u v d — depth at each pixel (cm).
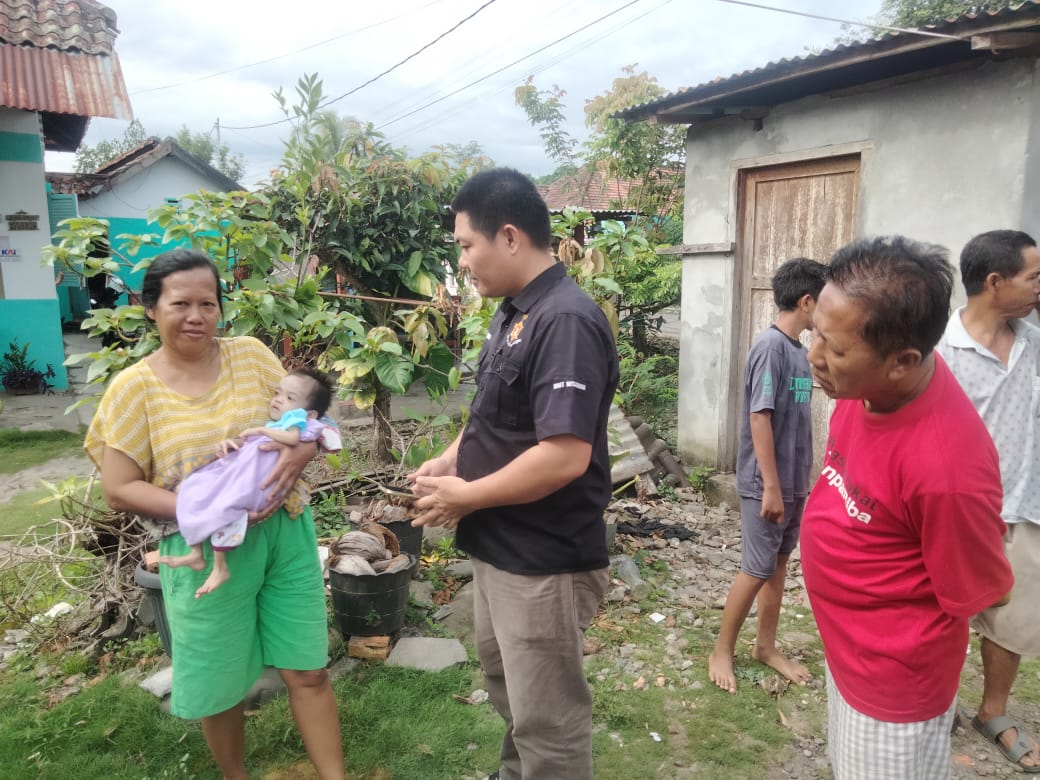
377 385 481
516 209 181
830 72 431
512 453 186
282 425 206
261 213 442
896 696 156
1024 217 377
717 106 512
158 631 299
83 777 246
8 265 877
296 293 441
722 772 252
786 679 303
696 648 328
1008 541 249
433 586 371
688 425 584
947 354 265
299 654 217
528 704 187
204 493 197
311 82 541
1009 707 288
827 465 174
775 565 288
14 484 586
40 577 362
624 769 253
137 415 204
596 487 188
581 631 193
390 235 582
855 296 135
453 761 254
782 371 274
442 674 300
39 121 862
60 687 299
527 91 1364
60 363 921
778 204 510
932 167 413
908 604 154
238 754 230
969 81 393
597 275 470
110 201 1412
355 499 446
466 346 464
